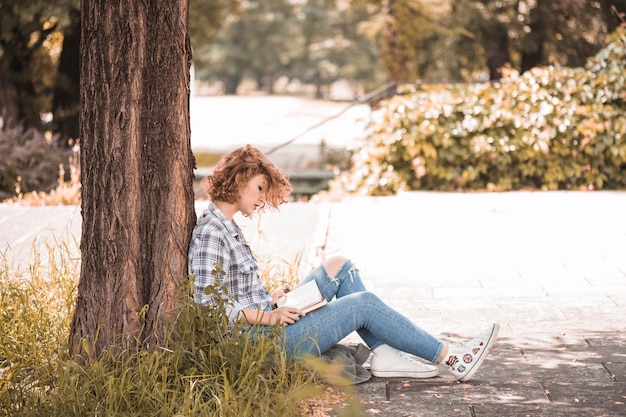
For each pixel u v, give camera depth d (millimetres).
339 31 69750
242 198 5082
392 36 24359
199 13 23766
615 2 22625
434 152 12320
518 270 7930
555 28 24094
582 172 12414
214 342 4934
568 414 4664
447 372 5277
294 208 11133
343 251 8812
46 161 14875
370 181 12539
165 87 4953
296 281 6953
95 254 4988
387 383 5141
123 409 4527
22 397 4574
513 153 12352
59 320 5703
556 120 12336
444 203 11141
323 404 4742
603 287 7305
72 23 18219
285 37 73938
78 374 4672
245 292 5125
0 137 15109
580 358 5570
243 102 46406
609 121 12305
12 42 18609
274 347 4797
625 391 4988
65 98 19281
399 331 5141
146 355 4797
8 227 10000
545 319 6469
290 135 26750
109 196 4949
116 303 4965
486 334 5172
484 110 12469
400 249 8844
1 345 5414
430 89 13156
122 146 4930
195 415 4305
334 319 5043
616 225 9719
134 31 4895
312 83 100000
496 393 4977
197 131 27438
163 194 4996
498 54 24984
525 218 10188
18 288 6145
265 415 4336
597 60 12898
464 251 8688
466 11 23750
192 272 4996
